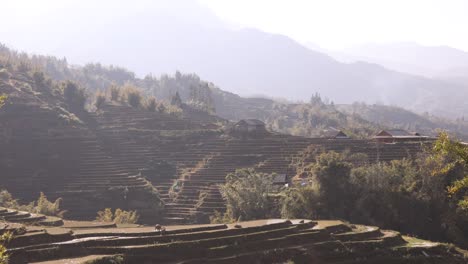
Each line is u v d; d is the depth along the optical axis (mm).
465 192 65812
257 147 115875
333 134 151875
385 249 52000
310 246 49969
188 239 47750
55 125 117375
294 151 111250
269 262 46844
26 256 40656
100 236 47156
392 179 71688
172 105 176875
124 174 102000
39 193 92750
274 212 75000
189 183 101062
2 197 80188
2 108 115812
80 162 106750
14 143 107000
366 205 70000
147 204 92188
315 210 70938
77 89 142500
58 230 47562
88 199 92062
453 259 52094
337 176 71375
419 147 102250
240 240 48719
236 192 77312
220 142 121562
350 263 49094
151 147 120375
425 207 68625
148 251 44281
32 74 146625
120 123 133625
